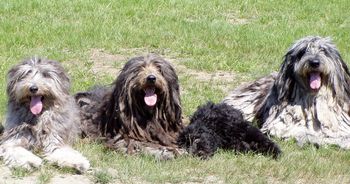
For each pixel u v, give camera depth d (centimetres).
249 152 1366
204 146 1340
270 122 1506
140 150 1328
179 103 1393
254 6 2788
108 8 2652
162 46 2234
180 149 1349
